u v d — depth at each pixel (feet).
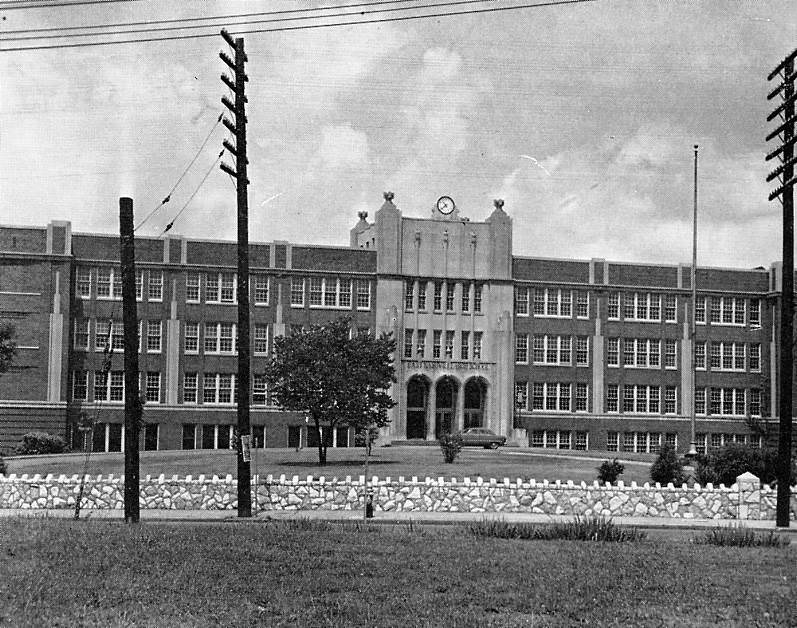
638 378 299.99
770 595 58.75
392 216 285.02
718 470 152.05
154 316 268.41
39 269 257.55
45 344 256.11
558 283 296.71
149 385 267.39
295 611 51.98
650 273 303.07
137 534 78.74
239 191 121.49
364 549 74.33
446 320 288.30
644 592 58.95
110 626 47.65
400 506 123.95
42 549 68.13
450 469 169.07
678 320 303.48
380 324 281.54
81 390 261.65
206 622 49.29
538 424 291.58
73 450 255.09
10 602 51.31
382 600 55.26
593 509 125.18
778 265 305.73
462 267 290.35
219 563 64.64
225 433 270.46
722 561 73.41
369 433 125.80
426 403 284.82
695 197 225.15
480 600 55.67
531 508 124.88
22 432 252.21
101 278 265.54
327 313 279.28
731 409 304.30
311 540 79.51
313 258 279.69
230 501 123.95
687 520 122.72
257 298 275.59
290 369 178.09
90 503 123.54
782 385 120.26
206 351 271.28
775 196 122.93
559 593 57.98
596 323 298.56
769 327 306.96
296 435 273.54
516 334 293.64
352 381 176.86
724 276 305.73
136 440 107.86
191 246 272.10
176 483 124.06
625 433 297.12
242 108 121.60
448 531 94.99
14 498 124.57
